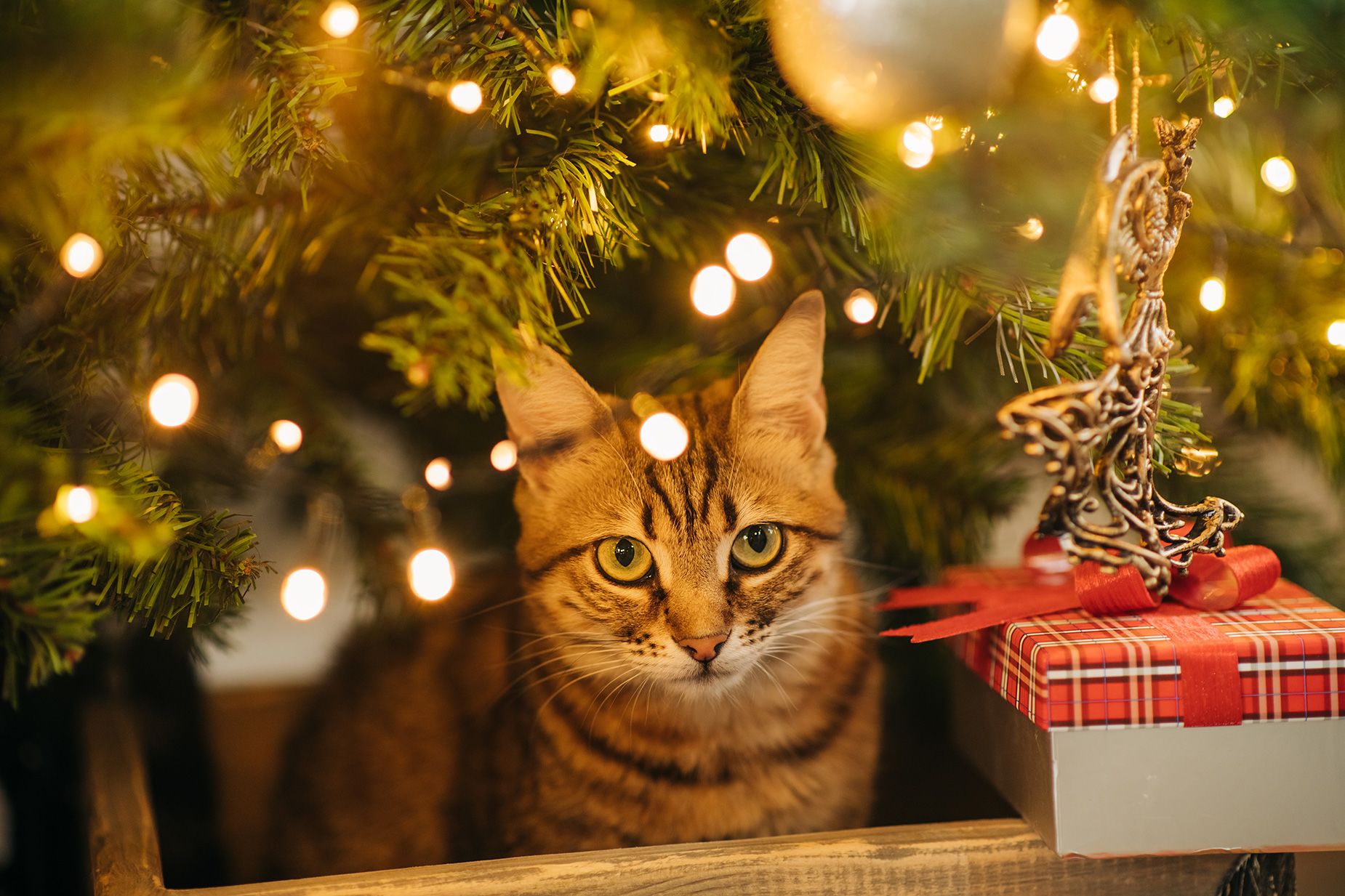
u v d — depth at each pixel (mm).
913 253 529
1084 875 542
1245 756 526
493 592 664
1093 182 502
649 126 523
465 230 497
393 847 618
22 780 682
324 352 668
